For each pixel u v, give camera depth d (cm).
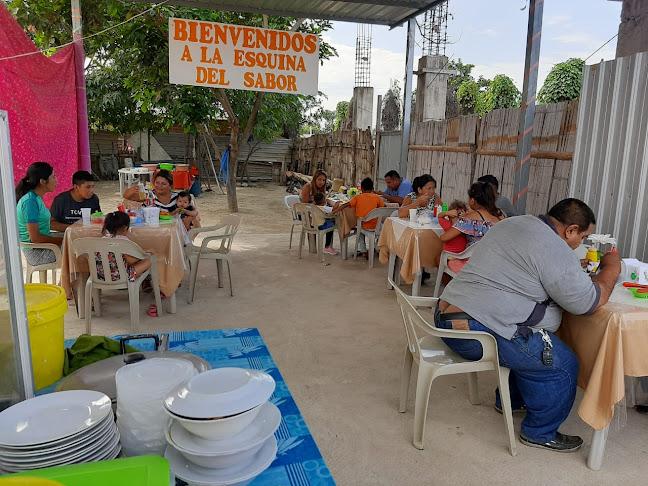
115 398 174
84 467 122
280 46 660
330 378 332
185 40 629
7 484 109
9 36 547
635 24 457
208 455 131
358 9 695
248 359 299
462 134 718
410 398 309
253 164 1967
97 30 930
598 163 423
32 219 438
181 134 1964
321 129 3359
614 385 230
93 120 1691
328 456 249
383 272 620
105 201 1286
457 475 237
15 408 147
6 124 171
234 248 742
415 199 580
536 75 476
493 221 445
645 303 248
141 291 511
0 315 174
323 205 721
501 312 247
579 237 254
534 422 260
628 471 242
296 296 511
